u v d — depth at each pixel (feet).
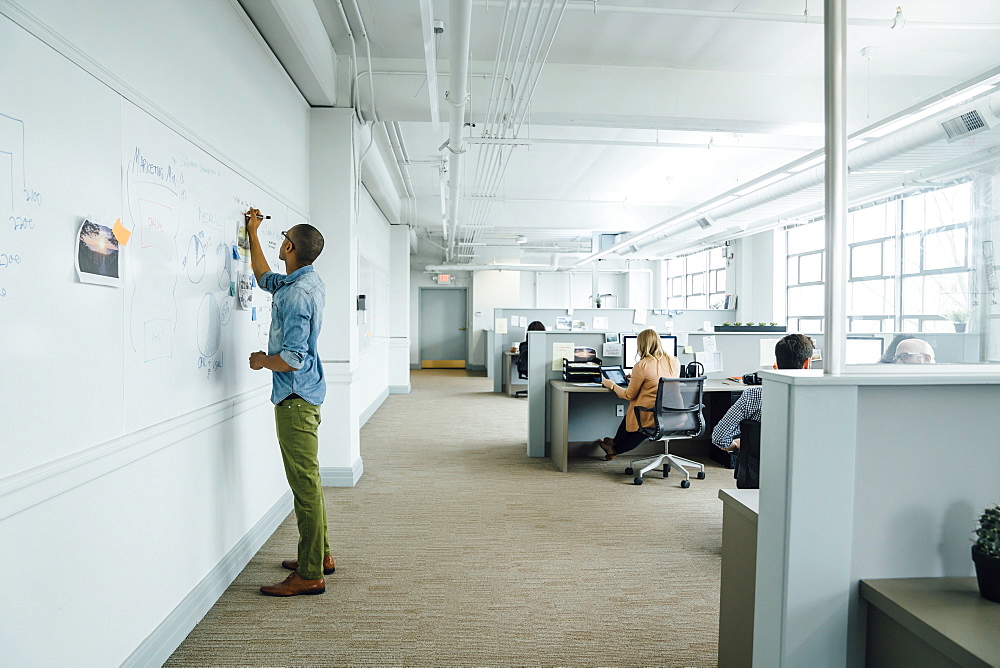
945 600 3.52
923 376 3.74
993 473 3.93
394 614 6.79
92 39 4.63
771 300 27.27
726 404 14.75
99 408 4.73
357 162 12.68
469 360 39.88
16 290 3.81
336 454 12.18
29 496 3.89
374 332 22.07
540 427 14.89
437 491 11.80
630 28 11.35
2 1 3.65
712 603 7.14
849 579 3.79
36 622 4.02
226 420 7.49
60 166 4.24
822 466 3.69
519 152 19.63
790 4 10.39
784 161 20.74
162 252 5.77
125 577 5.14
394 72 12.62
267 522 9.04
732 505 4.95
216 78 7.18
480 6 10.02
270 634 6.32
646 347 12.66
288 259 7.38
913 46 11.75
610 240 32.12
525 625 6.57
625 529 9.69
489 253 40.70
